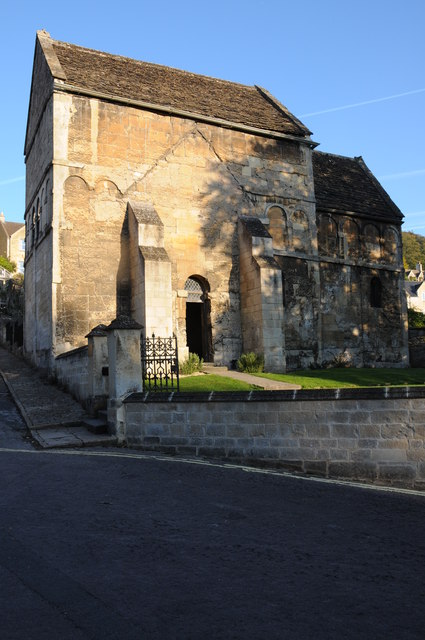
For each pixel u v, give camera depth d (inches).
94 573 193.6
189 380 673.0
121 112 826.2
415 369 965.8
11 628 153.9
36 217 903.7
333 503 290.7
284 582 188.9
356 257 1059.9
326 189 1074.7
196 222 866.1
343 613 166.7
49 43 868.0
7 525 245.1
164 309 745.0
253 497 298.5
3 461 382.3
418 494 316.5
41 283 843.4
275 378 729.0
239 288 889.5
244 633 153.6
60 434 485.4
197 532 239.6
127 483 323.3
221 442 406.3
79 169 784.9
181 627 156.3
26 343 994.7
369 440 350.6
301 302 957.8
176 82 956.0
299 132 978.7
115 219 802.8
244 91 1060.5
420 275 4328.3
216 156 898.7
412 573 198.2
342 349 1009.5
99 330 554.3
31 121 971.3
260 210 930.7
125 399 456.4
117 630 153.7
